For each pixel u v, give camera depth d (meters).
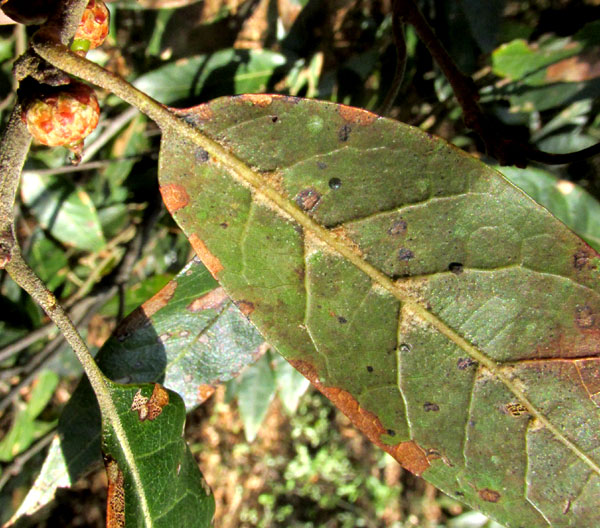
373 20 0.23
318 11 0.22
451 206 0.09
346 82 0.22
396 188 0.09
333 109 0.09
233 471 0.52
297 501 0.53
